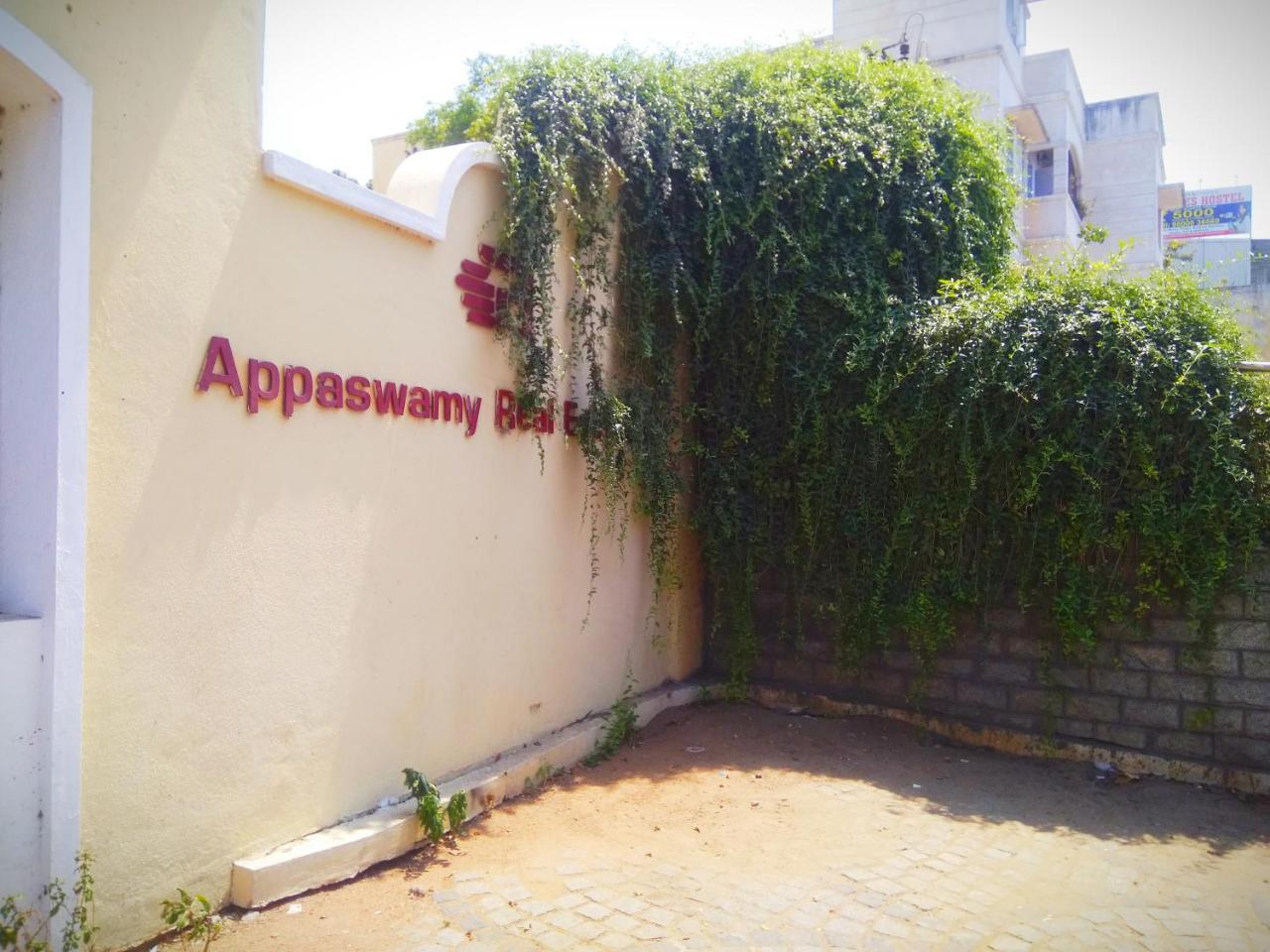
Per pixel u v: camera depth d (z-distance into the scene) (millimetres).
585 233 6195
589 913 4016
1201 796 5734
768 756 6414
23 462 3197
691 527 7566
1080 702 6395
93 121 3301
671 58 7141
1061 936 3934
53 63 3133
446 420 5086
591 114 6148
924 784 5934
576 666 6379
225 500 3816
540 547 5945
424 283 4922
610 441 6289
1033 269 6789
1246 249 26031
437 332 5012
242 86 3898
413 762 4867
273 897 3871
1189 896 4363
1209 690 5988
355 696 4484
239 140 3877
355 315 4469
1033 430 6266
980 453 6406
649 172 6688
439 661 5047
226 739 3826
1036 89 17547
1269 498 5723
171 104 3590
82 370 3219
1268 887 4496
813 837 5012
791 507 7320
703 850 4801
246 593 3912
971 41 15297
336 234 4363
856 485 6996
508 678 5645
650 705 7012
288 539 4109
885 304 6957
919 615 6711
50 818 3123
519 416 5680
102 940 3350
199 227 3699
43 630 3131
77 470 3203
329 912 3875
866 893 4312
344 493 4410
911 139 7246
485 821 4977
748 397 7324
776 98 7094
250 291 3920
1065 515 6242
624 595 6957
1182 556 5891
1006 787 5898
